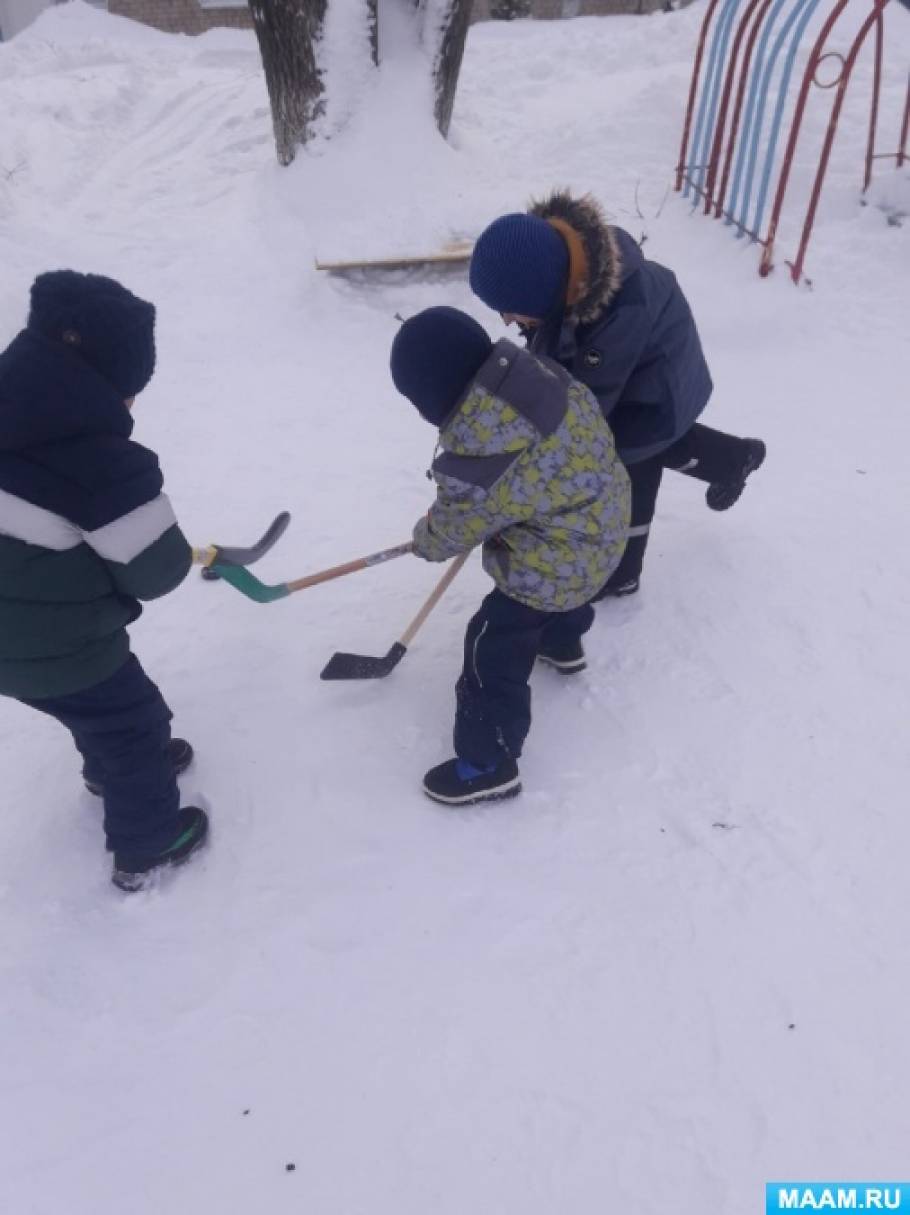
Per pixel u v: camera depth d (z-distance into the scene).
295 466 3.96
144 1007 2.05
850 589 3.20
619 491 2.22
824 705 2.75
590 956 2.13
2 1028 2.02
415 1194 1.75
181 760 2.55
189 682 2.85
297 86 5.64
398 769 2.58
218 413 4.36
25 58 10.70
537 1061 1.94
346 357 4.86
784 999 2.04
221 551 2.23
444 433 2.05
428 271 5.31
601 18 10.82
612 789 2.52
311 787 2.53
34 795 2.52
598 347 2.38
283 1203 1.75
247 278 5.29
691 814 2.44
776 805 2.46
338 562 3.38
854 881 2.27
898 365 4.67
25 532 1.73
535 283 2.21
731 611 3.12
